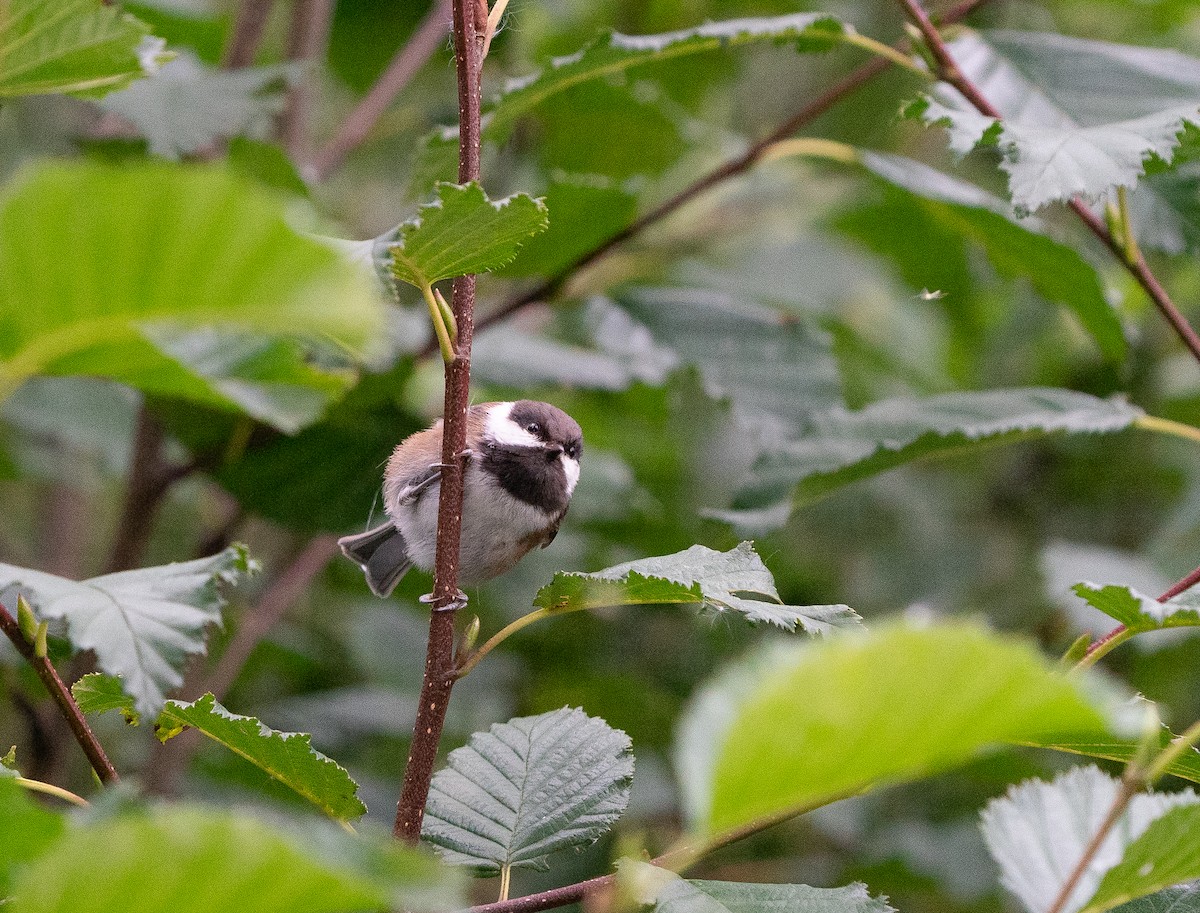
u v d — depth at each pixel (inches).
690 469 501.7
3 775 137.1
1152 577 339.3
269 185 319.9
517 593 453.4
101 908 84.8
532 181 445.4
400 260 151.9
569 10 470.9
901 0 252.8
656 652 475.5
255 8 386.0
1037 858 155.9
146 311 85.1
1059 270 310.2
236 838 82.5
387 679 454.9
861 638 75.2
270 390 132.0
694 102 483.5
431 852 177.5
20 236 79.4
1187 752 158.4
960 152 190.7
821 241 498.3
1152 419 248.2
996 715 79.6
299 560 403.5
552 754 192.5
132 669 139.4
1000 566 484.1
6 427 420.8
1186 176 269.1
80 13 154.3
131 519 349.4
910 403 274.5
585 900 160.4
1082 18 492.4
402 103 520.4
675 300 379.2
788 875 404.5
